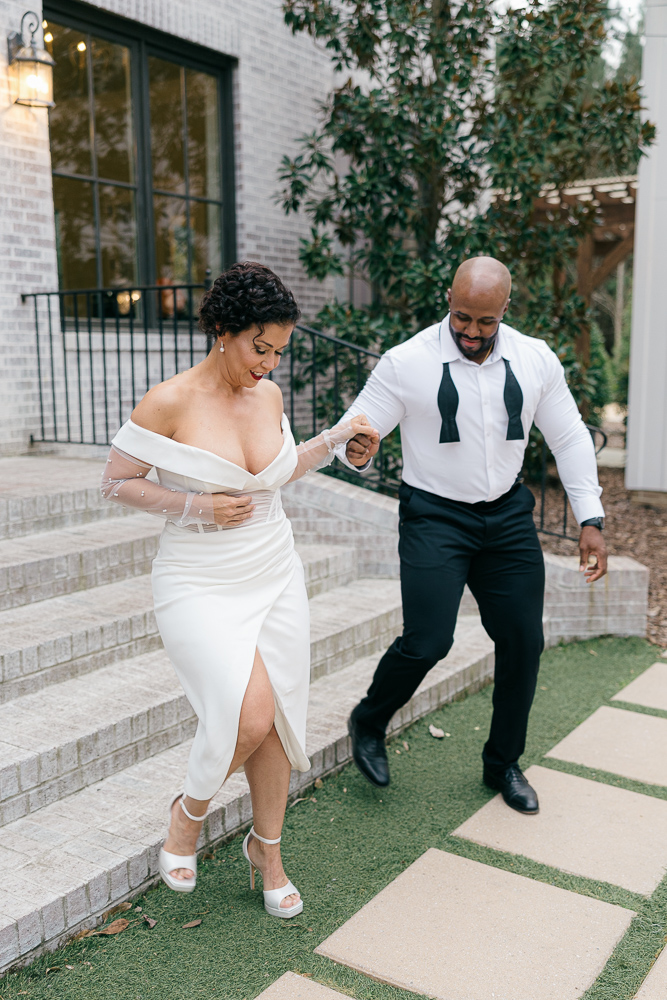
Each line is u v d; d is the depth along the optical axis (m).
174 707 2.80
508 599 2.56
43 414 5.25
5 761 2.32
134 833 2.28
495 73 6.26
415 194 6.24
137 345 5.96
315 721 3.10
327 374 6.46
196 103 6.43
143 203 6.11
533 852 2.52
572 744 3.30
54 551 3.45
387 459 6.15
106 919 2.12
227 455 1.91
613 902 2.29
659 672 4.12
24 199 5.07
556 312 6.67
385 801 2.81
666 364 7.38
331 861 2.45
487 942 2.10
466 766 3.08
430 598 2.49
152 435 1.88
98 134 5.77
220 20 6.28
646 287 7.38
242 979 1.95
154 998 1.88
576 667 4.19
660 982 1.97
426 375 2.48
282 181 6.98
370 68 6.39
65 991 1.89
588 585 4.52
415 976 1.96
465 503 2.55
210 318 1.85
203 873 2.35
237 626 1.94
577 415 2.68
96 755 2.54
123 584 3.62
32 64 4.94
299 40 7.06
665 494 7.58
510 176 5.98
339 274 6.25
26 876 2.07
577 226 6.69
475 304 2.30
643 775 3.05
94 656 3.03
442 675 3.61
